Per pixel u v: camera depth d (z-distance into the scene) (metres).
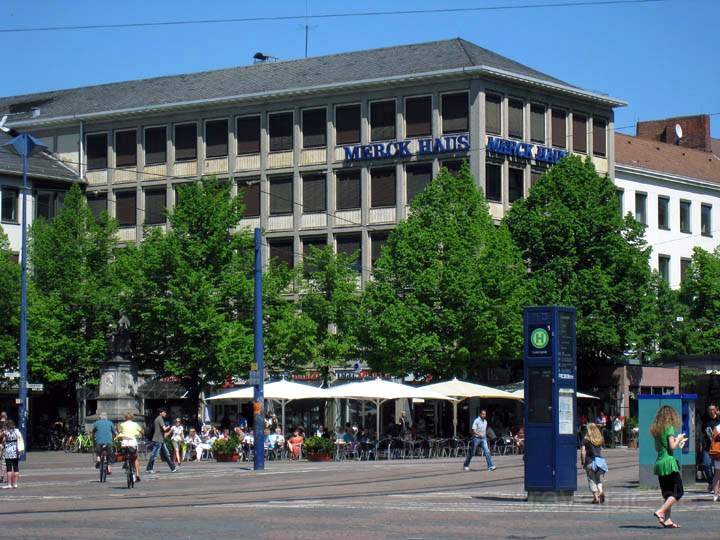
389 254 65.50
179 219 64.31
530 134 78.19
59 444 70.44
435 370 63.47
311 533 19.84
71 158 86.69
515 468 44.03
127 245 67.25
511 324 63.06
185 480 38.22
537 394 26.94
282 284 66.69
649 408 31.33
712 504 26.20
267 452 54.78
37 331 67.25
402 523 21.70
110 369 62.34
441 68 75.81
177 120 83.69
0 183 81.62
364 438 55.34
